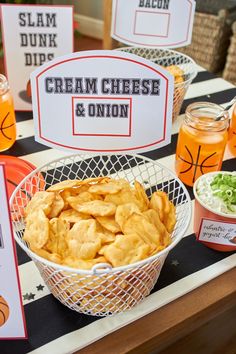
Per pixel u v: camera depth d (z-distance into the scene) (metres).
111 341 0.43
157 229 0.44
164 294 0.47
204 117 0.61
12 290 0.39
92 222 0.44
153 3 0.76
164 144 0.54
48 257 0.41
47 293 0.47
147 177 0.65
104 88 0.49
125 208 0.45
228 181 0.52
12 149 0.70
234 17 1.75
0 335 0.42
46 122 0.51
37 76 0.48
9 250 0.37
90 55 0.48
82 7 2.40
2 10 0.71
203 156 0.61
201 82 0.93
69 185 0.48
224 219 0.50
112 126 0.52
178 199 0.59
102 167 0.66
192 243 0.55
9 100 0.66
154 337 0.44
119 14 0.78
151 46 0.81
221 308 0.50
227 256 0.53
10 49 0.75
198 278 0.50
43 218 0.43
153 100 0.50
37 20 0.72
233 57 1.70
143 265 0.40
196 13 1.73
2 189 0.34
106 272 0.37
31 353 0.41
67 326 0.44
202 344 0.61
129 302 0.44
